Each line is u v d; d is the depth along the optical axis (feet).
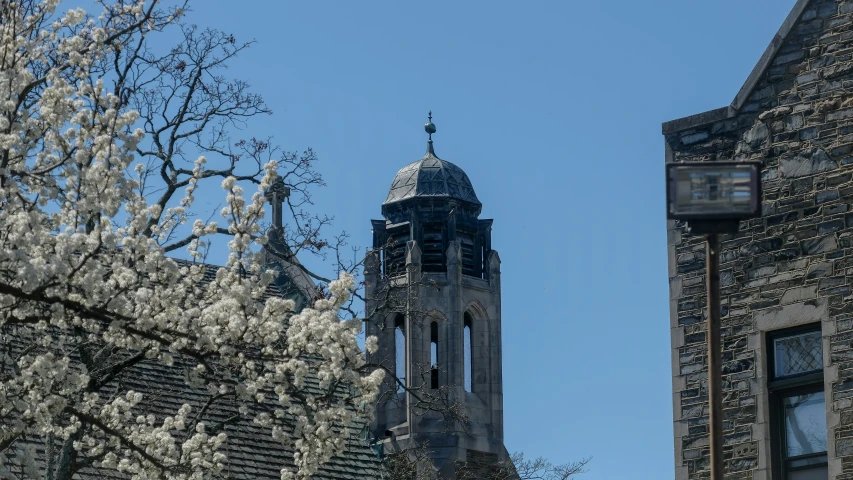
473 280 211.41
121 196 81.71
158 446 84.74
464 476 193.26
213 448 86.38
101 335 93.35
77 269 74.79
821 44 89.25
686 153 93.81
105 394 115.55
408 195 212.23
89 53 87.56
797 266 87.45
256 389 81.46
